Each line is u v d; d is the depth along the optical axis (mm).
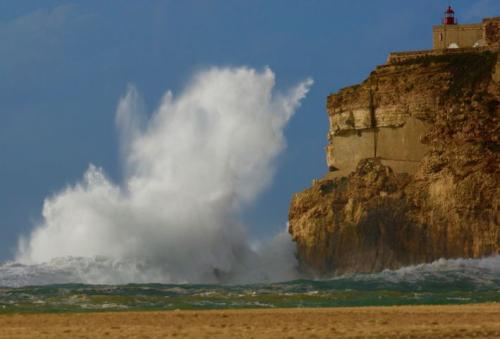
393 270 148000
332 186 157500
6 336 85500
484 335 85312
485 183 149375
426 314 98000
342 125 160500
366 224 152375
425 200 151375
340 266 152500
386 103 157250
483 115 152875
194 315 98875
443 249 149500
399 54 162250
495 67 155625
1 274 145750
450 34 171000
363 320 93938
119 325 91562
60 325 91750
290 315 98312
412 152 155500
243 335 85375
